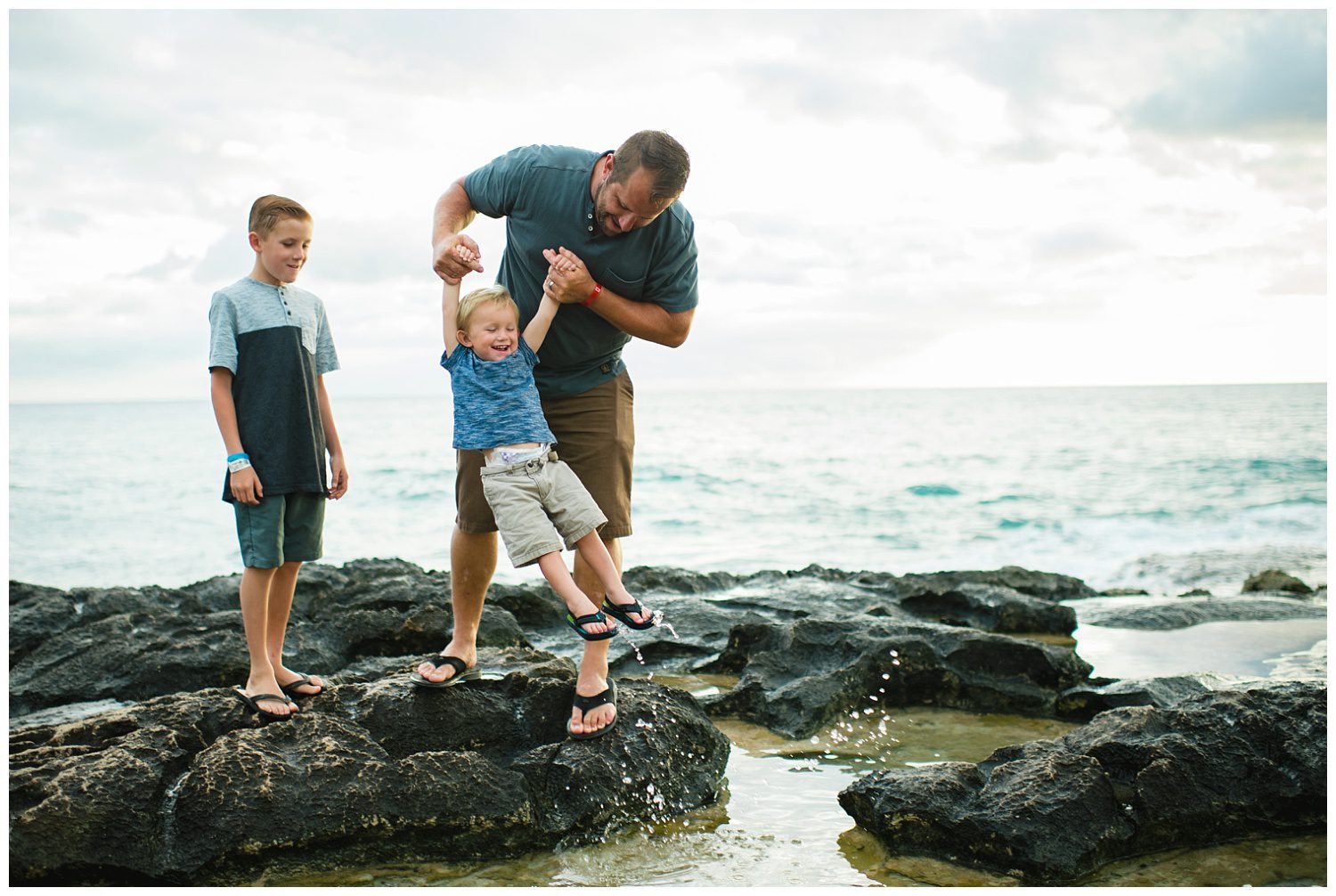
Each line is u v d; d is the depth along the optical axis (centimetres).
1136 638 744
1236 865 343
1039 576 943
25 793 331
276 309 385
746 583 895
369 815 345
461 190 432
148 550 1617
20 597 722
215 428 5028
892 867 343
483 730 397
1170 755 372
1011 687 562
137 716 386
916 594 800
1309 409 5809
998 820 344
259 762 350
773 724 521
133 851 324
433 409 8188
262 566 378
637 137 364
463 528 407
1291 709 394
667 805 389
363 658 636
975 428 4494
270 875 334
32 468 2912
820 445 3653
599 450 417
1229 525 1809
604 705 393
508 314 389
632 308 400
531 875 335
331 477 408
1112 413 5662
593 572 403
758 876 334
